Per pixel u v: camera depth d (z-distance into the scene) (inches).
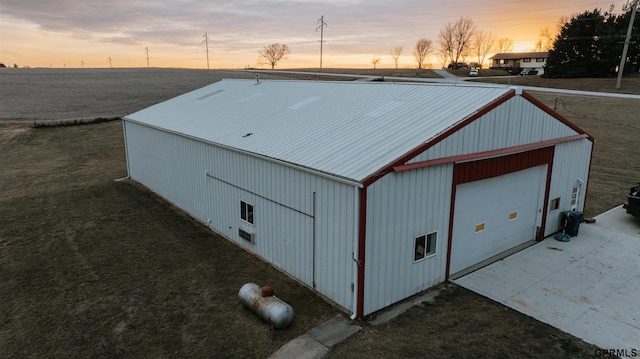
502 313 334.0
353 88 584.1
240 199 470.9
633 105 1366.9
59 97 1968.5
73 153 1059.3
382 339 302.7
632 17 1754.4
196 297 370.0
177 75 3139.8
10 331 324.8
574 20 2285.9
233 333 315.9
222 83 910.4
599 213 567.8
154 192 713.0
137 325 330.0
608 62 2172.7
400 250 345.1
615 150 938.1
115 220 577.3
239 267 428.8
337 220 334.0
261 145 446.6
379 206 319.9
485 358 281.0
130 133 780.6
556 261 427.8
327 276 356.2
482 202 415.2
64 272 422.9
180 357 290.8
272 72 3612.2
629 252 444.8
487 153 394.0
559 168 497.0
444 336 305.1
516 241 469.7
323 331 314.2
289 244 400.5
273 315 312.7
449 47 4490.7
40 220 578.6
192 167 571.8
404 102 462.3
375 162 331.3
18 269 430.6
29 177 839.7
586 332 308.3
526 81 2214.6
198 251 470.3
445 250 385.7
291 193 384.5
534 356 282.5
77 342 310.3
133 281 401.7
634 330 310.5
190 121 642.2
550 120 467.2
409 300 357.7
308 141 421.4
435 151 350.3
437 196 364.8
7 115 1521.9
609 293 362.9
